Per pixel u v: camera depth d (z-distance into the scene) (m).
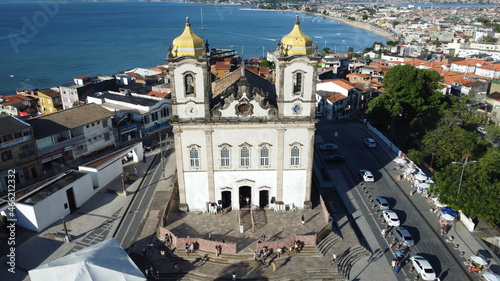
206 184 60.38
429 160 88.06
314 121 56.75
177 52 54.09
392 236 57.22
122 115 98.00
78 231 58.34
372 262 51.41
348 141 98.50
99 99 108.38
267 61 166.38
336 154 88.06
